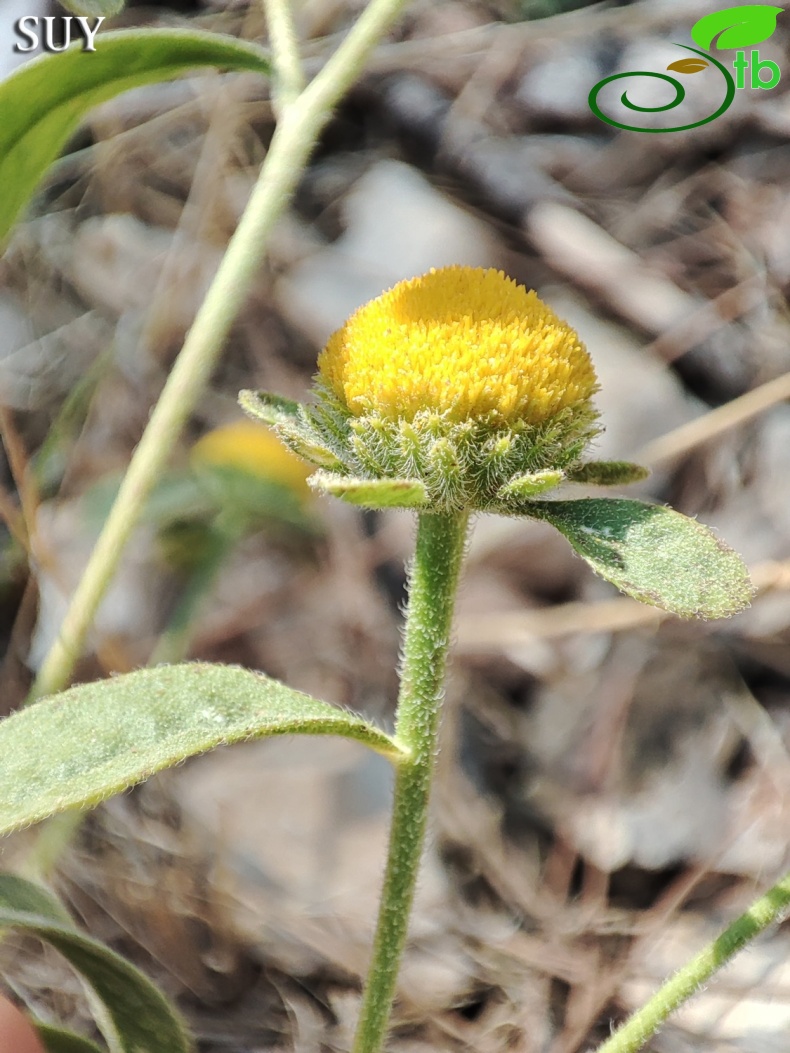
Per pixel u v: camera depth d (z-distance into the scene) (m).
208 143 0.33
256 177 0.34
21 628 0.26
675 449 0.28
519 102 0.37
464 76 0.37
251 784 0.23
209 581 0.25
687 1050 0.21
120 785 0.16
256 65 0.20
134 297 0.33
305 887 0.22
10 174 0.19
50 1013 0.21
